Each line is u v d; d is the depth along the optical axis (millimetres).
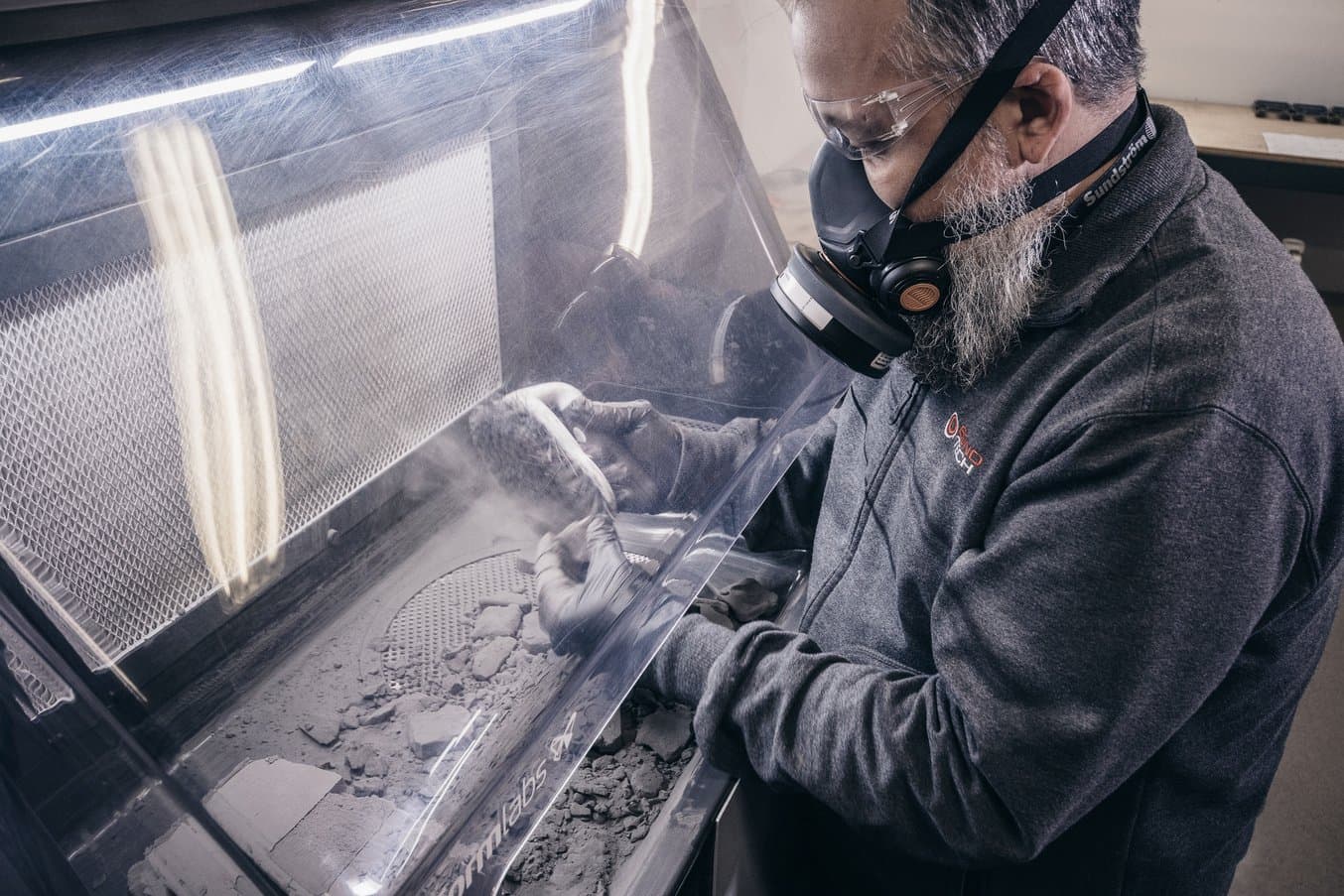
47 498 571
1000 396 938
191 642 646
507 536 829
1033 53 772
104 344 589
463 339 826
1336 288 4414
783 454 1188
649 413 996
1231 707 961
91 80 598
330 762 667
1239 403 761
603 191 985
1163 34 4055
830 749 940
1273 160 3451
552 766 785
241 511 670
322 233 702
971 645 868
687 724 1036
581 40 958
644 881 852
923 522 1023
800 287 1001
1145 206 873
